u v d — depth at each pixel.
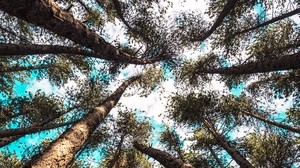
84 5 12.04
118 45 11.46
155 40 12.08
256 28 11.19
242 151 12.02
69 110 11.84
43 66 12.37
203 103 11.91
